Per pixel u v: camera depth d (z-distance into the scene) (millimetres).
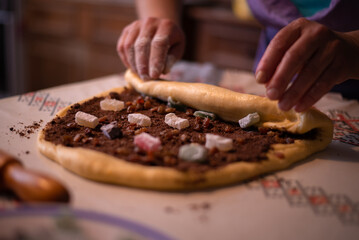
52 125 387
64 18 1196
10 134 392
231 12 920
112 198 286
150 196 292
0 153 276
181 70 670
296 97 319
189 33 1010
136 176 296
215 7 982
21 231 202
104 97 477
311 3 570
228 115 410
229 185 314
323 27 332
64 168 328
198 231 254
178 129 383
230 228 260
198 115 417
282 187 315
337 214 282
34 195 238
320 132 387
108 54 1146
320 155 381
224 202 289
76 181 308
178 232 252
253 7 625
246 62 937
